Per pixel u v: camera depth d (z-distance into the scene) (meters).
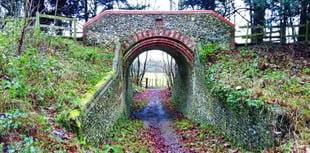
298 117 5.39
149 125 13.27
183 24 12.93
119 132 9.37
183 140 9.89
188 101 15.04
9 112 4.84
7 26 9.74
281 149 5.12
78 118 5.60
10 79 6.09
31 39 9.30
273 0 10.70
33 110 5.43
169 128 12.62
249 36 13.10
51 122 5.27
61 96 6.42
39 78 6.80
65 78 7.61
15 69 6.31
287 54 10.84
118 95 11.26
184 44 12.95
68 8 19.12
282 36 12.73
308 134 4.96
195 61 12.92
